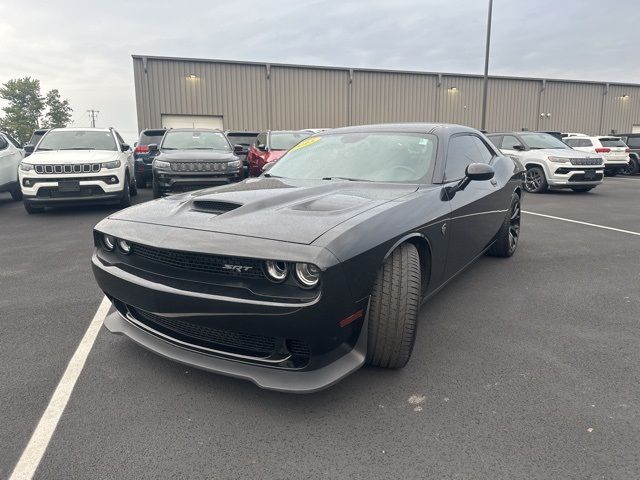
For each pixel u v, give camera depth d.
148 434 2.12
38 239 6.28
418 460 1.95
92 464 1.93
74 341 3.08
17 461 1.94
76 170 7.77
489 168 3.20
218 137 10.09
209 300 2.14
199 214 2.54
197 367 2.32
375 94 28.95
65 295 4.02
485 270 4.70
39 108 62.38
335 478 1.85
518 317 3.47
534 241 6.07
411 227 2.54
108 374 2.64
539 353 2.89
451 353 2.89
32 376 2.63
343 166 3.49
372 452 2.00
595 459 1.94
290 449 2.02
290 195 2.78
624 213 8.45
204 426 2.18
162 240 2.29
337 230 2.18
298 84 27.58
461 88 30.42
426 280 2.94
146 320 2.66
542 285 4.23
